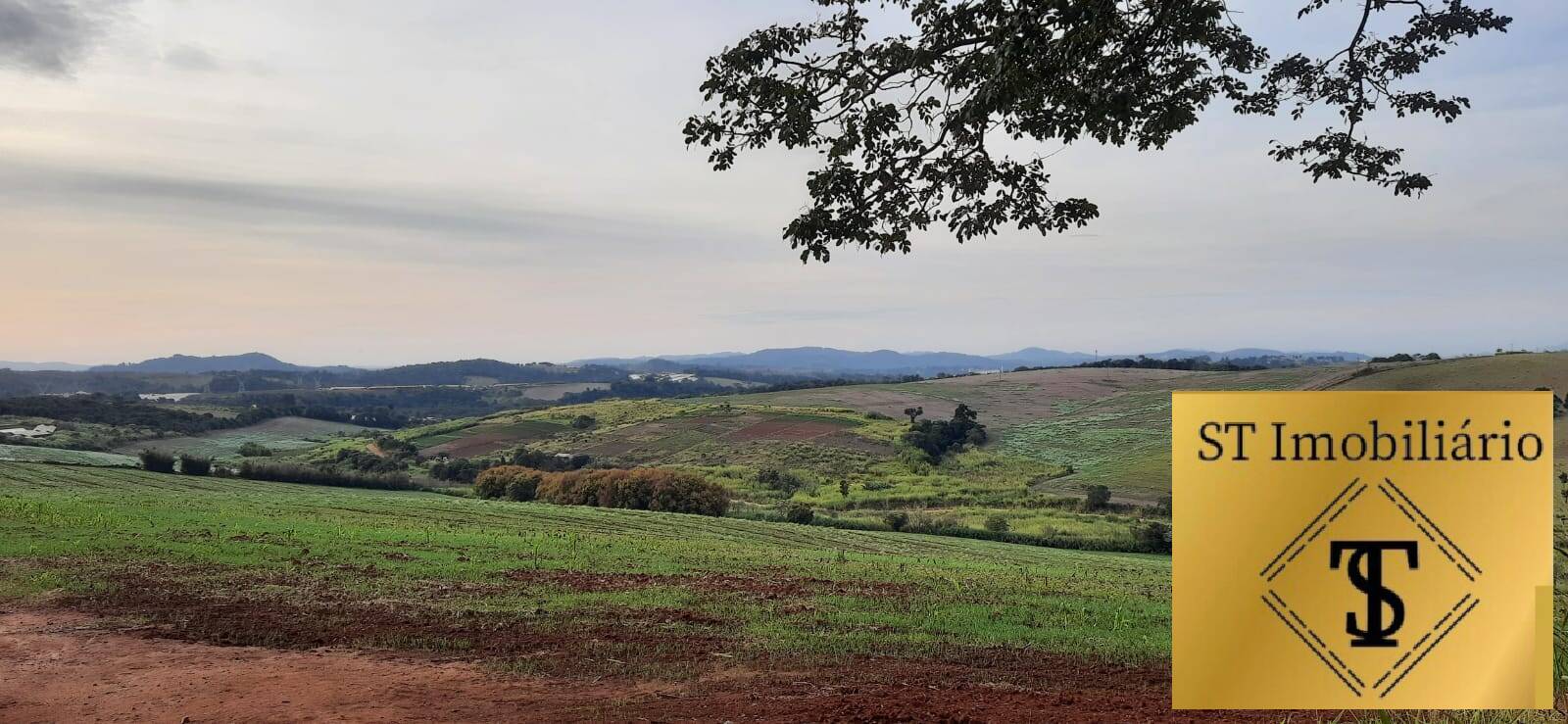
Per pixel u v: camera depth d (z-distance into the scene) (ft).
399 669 35.01
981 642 43.01
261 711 29.22
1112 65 30.55
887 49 32.24
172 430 343.05
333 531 97.60
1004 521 187.62
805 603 55.88
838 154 32.17
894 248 33.42
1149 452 292.40
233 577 59.00
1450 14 34.68
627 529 136.26
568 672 34.58
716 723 26.71
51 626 42.73
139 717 28.76
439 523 125.90
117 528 86.63
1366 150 36.14
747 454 315.58
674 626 45.78
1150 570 118.01
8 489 154.51
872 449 320.29
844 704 28.68
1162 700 29.71
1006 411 382.83
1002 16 29.55
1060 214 33.63
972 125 31.17
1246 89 37.01
